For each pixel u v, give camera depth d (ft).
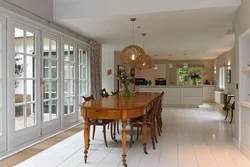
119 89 30.22
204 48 25.35
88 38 19.51
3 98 10.07
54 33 14.19
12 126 10.53
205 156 10.12
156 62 38.63
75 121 17.47
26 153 10.44
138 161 9.50
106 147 11.49
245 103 9.98
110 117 9.14
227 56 27.73
